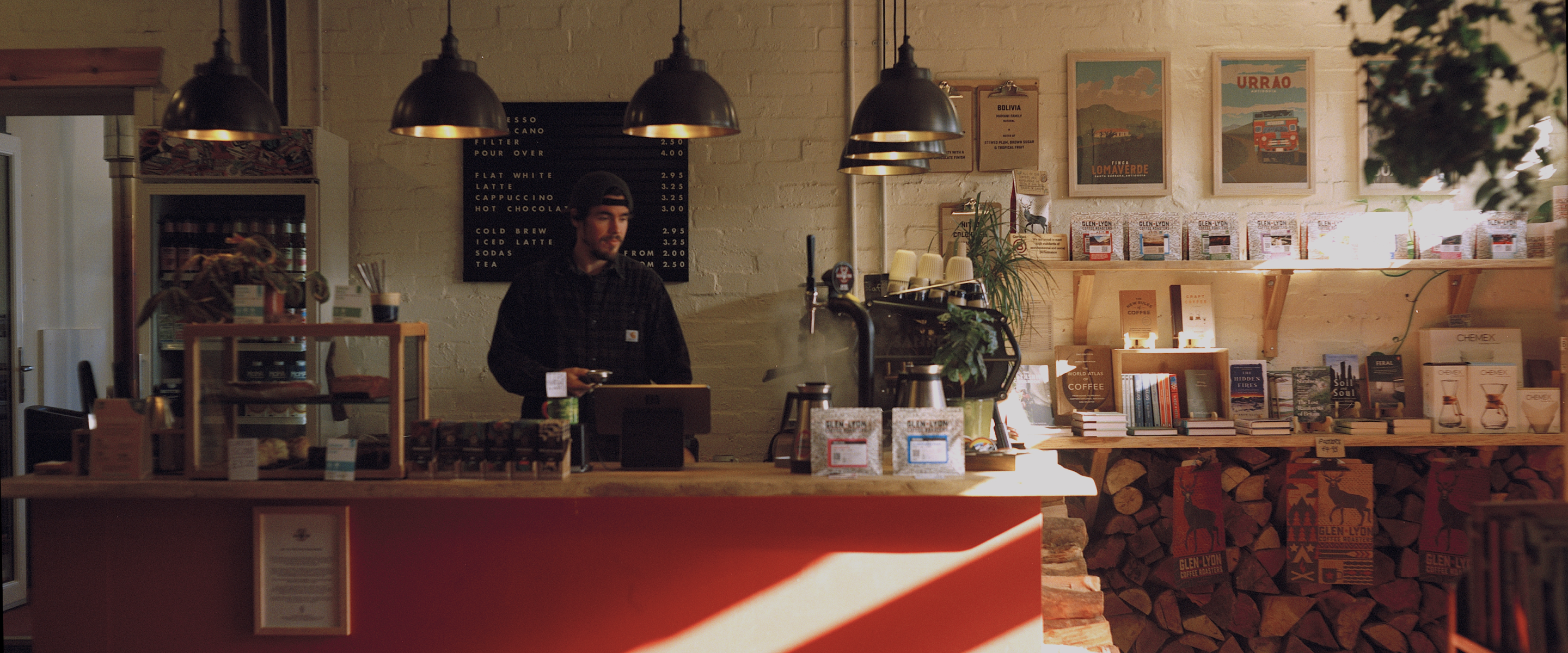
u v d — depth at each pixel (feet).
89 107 12.73
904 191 13.44
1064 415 12.94
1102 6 13.38
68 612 8.18
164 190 12.00
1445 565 12.41
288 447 7.97
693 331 13.46
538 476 7.80
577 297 11.30
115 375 9.27
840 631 8.12
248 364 8.04
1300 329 13.42
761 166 13.46
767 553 8.11
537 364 10.52
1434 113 6.65
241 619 8.14
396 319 8.11
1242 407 12.59
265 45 12.96
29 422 13.09
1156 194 13.30
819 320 12.23
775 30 13.46
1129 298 13.24
